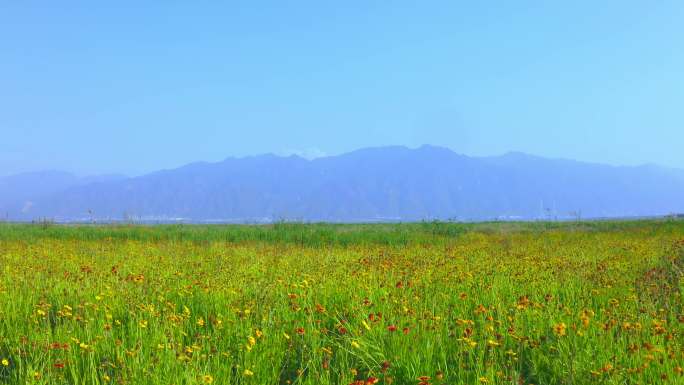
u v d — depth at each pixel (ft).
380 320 24.82
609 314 26.25
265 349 21.93
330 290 32.45
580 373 19.60
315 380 19.62
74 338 22.30
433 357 21.52
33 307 28.53
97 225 115.14
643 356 19.94
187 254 57.93
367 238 80.89
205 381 17.84
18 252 58.29
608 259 47.55
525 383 20.47
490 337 22.59
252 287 33.58
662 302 29.71
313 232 85.46
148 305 27.96
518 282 36.70
